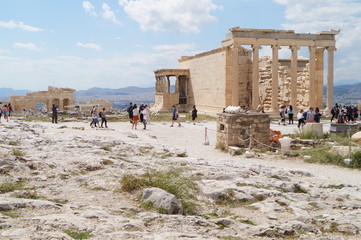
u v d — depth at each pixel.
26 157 14.52
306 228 8.48
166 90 70.19
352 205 11.09
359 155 20.09
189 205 9.86
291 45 49.78
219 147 25.59
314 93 50.81
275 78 49.44
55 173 12.52
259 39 48.75
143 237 6.71
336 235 8.27
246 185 12.91
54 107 40.34
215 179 13.55
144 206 9.21
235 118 24.61
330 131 30.59
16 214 7.72
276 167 18.59
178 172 11.58
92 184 11.45
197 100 65.75
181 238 6.77
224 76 54.00
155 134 33.66
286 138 23.41
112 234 6.73
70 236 6.52
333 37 51.41
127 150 19.78
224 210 10.02
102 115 36.59
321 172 18.58
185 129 38.34
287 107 55.34
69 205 8.78
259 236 7.88
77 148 18.36
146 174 11.60
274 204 10.54
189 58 69.94
